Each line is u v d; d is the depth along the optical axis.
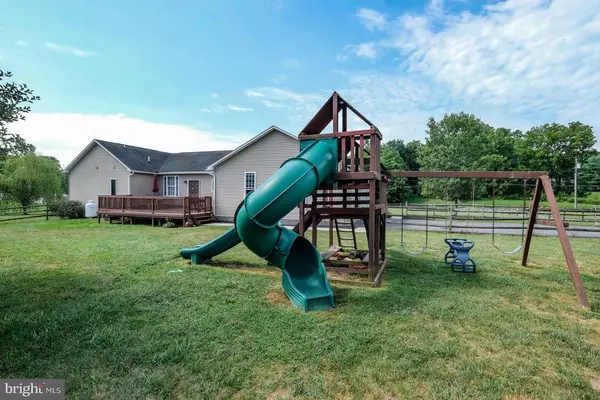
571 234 12.99
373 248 5.66
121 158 19.55
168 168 20.61
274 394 2.52
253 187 15.98
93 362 2.93
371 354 3.12
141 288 5.11
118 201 16.17
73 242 9.71
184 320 3.89
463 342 3.39
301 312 4.21
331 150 5.68
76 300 4.55
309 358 3.04
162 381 2.66
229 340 3.39
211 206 16.66
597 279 6.06
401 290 5.21
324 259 6.75
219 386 2.61
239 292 5.01
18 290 4.99
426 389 2.59
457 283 5.68
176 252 8.16
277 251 4.88
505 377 2.77
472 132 32.62
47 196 22.72
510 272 6.58
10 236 10.97
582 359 3.07
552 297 4.99
